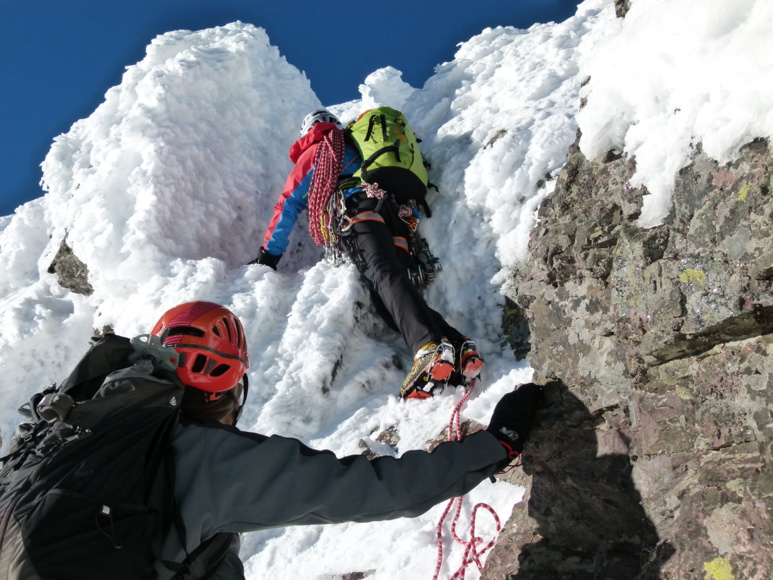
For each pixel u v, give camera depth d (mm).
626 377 2400
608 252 2545
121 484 1599
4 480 1707
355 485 1929
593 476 2408
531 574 2404
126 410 1712
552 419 2605
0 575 1468
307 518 1870
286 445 1869
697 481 2113
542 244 2830
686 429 2195
